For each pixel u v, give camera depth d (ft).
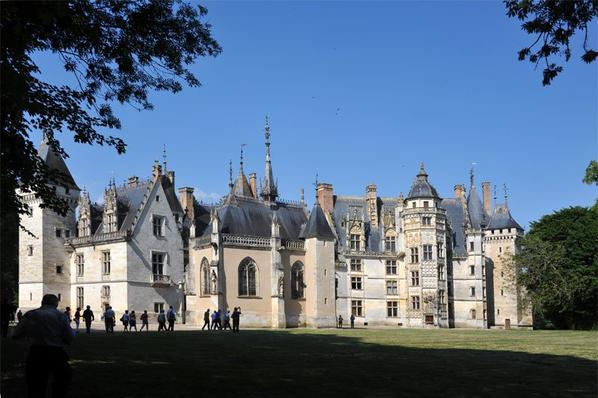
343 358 81.25
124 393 50.60
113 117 74.49
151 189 264.72
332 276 251.39
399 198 305.12
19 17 53.31
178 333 156.66
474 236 306.76
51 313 41.98
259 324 229.04
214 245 221.46
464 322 301.43
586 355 88.33
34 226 266.98
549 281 257.96
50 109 70.49
